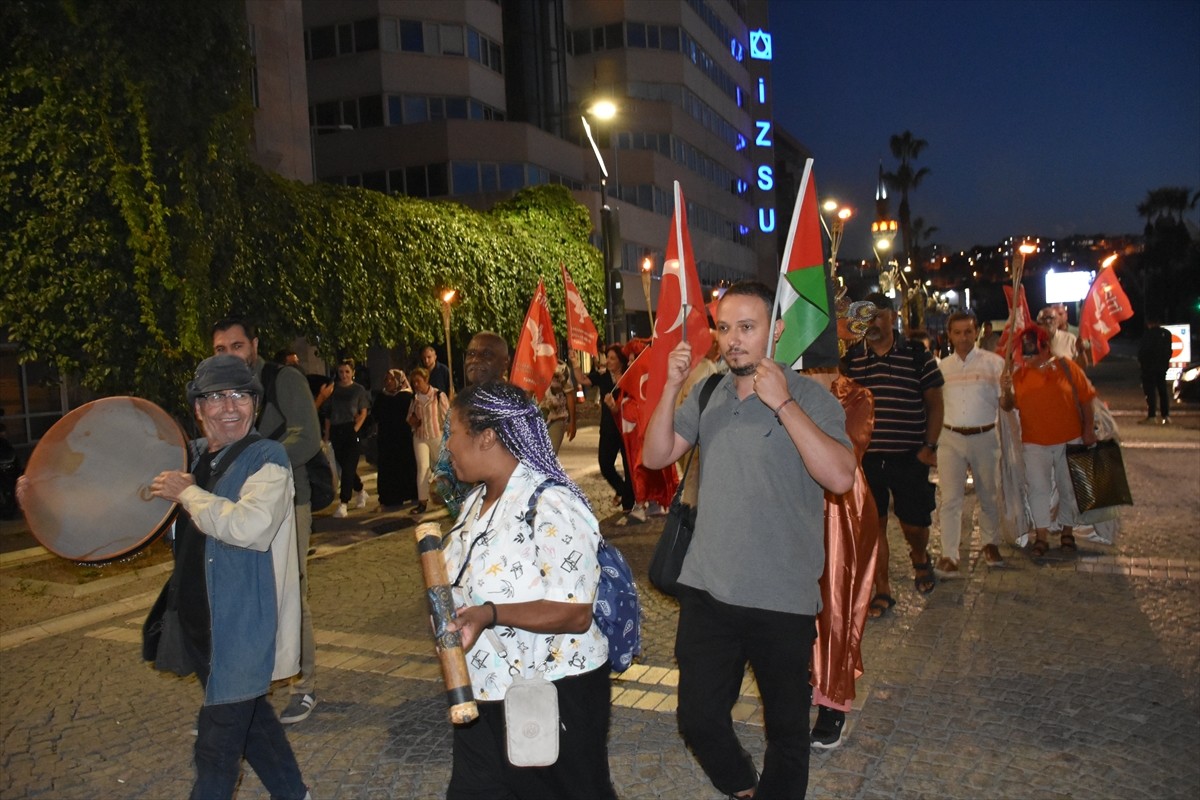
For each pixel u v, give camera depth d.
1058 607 6.29
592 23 44.38
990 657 5.38
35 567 9.14
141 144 10.34
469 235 19.08
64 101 9.85
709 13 50.75
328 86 34.59
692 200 47.44
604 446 10.61
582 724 2.63
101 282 10.20
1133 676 4.99
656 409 3.42
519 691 2.49
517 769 2.59
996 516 7.44
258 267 13.55
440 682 5.44
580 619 2.54
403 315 16.62
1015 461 7.68
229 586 3.24
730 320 3.19
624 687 5.18
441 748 4.52
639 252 40.59
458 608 2.63
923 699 4.80
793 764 3.15
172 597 3.35
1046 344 7.75
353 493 13.19
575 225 23.98
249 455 3.38
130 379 10.57
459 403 2.72
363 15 33.97
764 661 3.17
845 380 4.69
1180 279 61.44
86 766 4.51
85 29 9.81
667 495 9.40
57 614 7.52
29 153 9.75
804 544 3.18
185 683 5.67
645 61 44.69
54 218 9.94
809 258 3.65
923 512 6.57
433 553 2.53
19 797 4.20
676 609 6.73
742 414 3.26
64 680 5.80
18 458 13.70
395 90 34.06
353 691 5.33
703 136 48.97
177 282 10.61
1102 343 11.16
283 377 4.78
